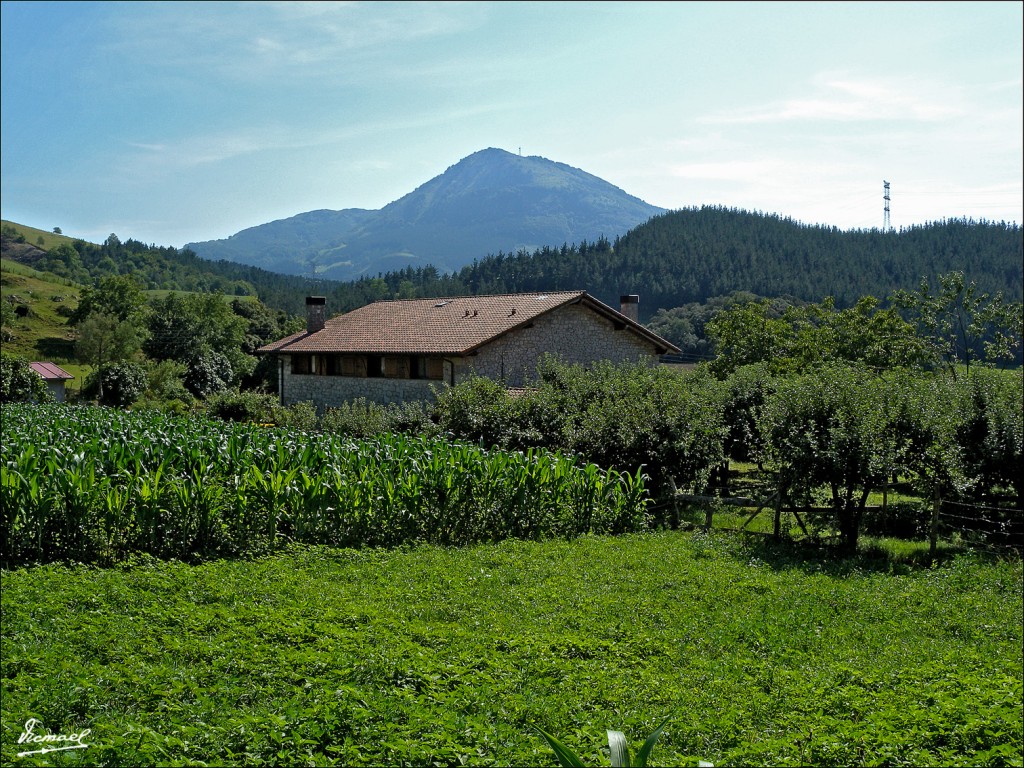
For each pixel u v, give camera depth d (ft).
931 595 45.09
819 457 59.16
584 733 23.54
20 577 42.45
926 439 58.90
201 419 104.63
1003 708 26.32
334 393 152.56
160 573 43.80
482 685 27.66
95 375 217.36
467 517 61.11
